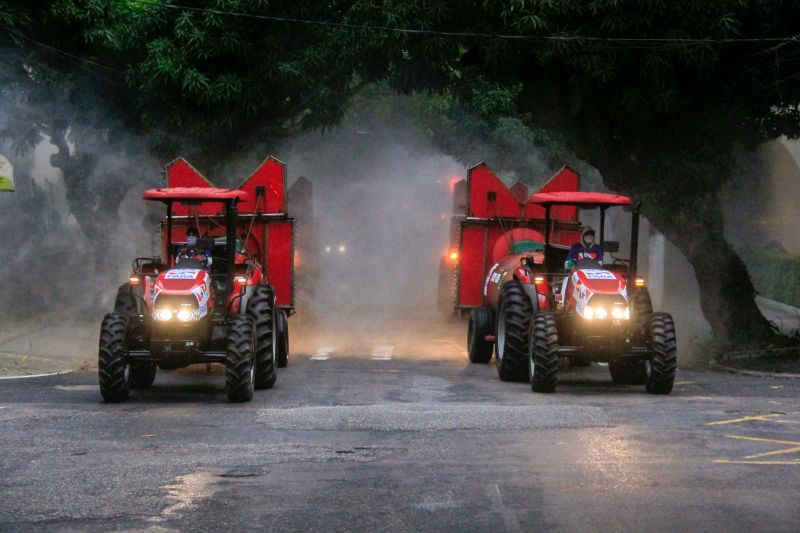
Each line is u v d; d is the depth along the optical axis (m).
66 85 29.72
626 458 11.21
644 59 24.80
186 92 28.61
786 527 8.61
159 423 13.68
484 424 13.36
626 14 24.27
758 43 25.50
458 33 25.72
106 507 9.27
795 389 18.48
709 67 24.81
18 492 9.80
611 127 27.47
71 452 11.63
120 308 18.39
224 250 19.84
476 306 25.25
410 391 17.70
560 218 25.22
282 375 20.45
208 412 14.84
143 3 28.81
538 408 14.65
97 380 19.78
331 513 9.08
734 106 27.12
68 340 25.94
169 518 8.92
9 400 16.47
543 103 27.53
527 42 25.17
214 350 17.66
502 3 25.08
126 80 29.59
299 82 29.45
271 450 11.74
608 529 8.56
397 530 8.57
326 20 29.41
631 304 17.80
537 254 22.06
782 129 29.11
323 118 31.34
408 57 28.62
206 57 28.47
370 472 10.62
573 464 10.93
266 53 29.16
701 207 26.52
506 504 9.34
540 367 17.38
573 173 25.39
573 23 24.94
